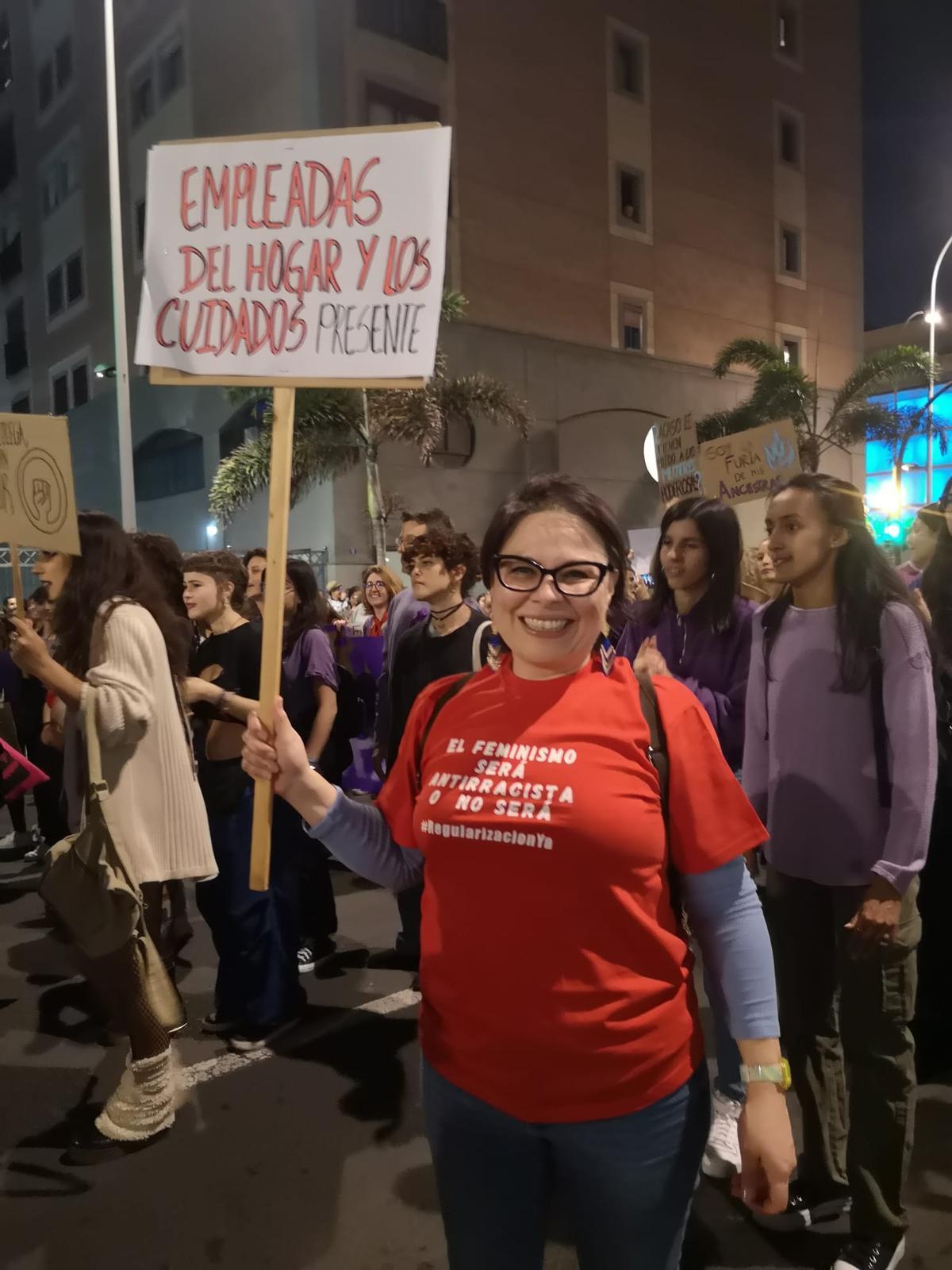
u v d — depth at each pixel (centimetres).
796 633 236
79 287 2536
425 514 371
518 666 153
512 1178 148
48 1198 270
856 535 224
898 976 220
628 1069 139
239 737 348
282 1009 361
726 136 2527
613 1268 148
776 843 238
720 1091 276
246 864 352
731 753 280
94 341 2480
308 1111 313
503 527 150
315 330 177
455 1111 149
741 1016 146
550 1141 145
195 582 357
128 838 281
